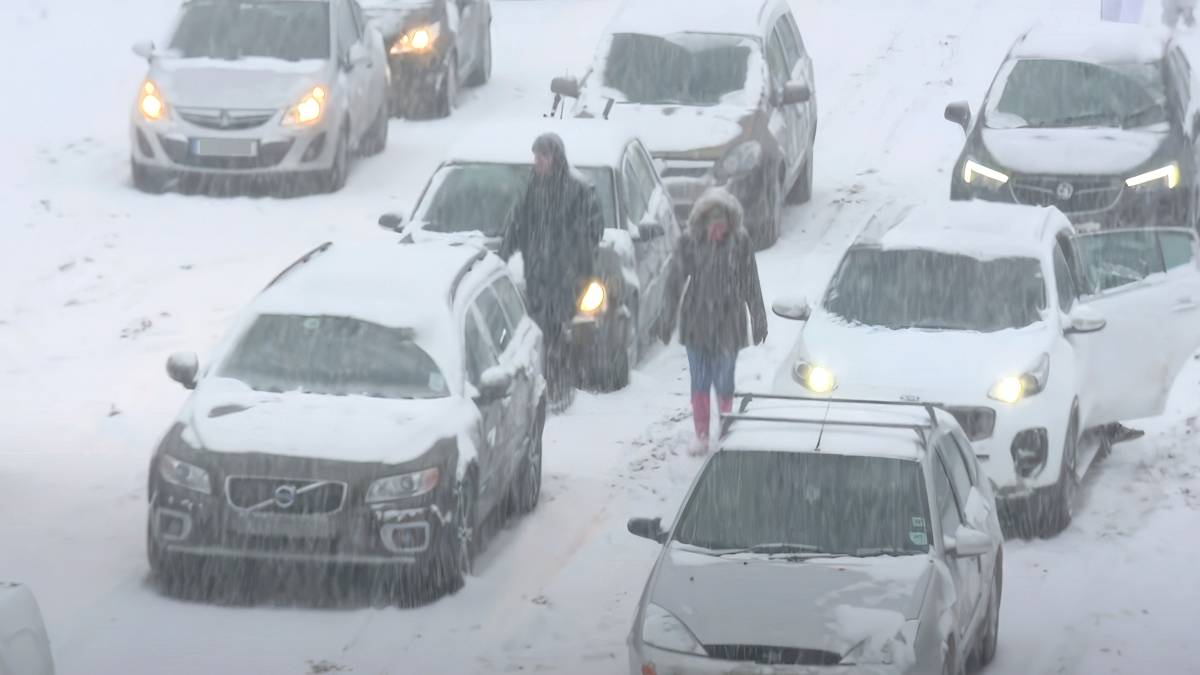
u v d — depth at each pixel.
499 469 44.66
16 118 90.69
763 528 34.44
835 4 125.50
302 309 44.28
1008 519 45.94
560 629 38.97
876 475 34.94
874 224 52.88
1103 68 75.38
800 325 66.19
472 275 47.34
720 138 73.12
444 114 96.69
